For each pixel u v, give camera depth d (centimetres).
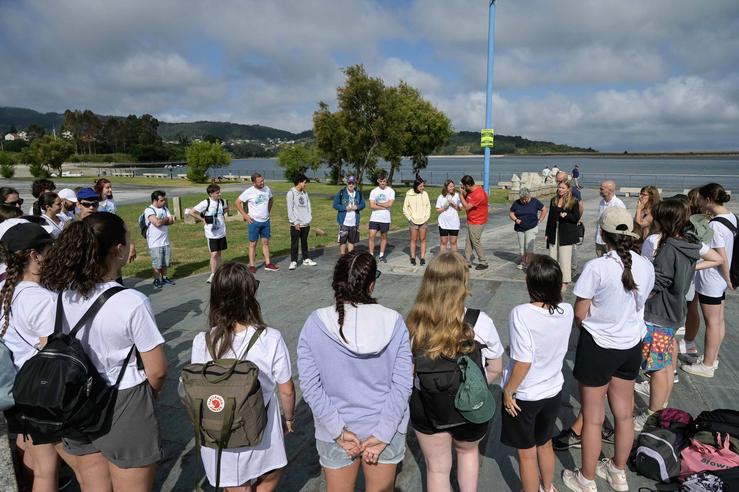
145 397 234
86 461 236
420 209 950
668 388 360
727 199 443
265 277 888
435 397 236
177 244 1305
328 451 232
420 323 245
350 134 2873
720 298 447
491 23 1219
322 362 227
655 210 358
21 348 273
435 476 259
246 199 912
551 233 770
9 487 292
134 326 222
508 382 272
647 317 354
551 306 263
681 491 301
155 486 323
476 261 1000
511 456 356
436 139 4066
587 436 301
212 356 232
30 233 267
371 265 228
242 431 220
